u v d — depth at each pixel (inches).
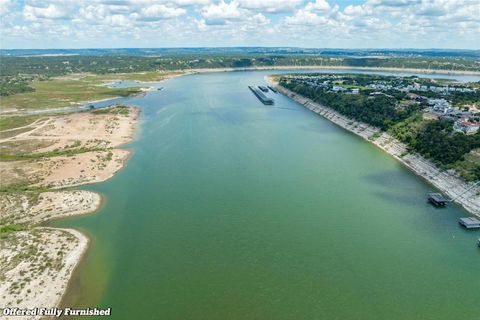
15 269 3093.0
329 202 4421.8
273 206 4298.7
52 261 3233.3
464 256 3417.8
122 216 4077.3
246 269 3201.3
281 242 3590.1
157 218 4025.6
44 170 5255.9
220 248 3496.6
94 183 4933.6
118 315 2714.1
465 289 2997.0
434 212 4215.1
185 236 3688.5
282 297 2881.4
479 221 3907.5
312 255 3395.7
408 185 4953.3
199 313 2728.8
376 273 3164.4
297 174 5280.5
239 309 2765.7
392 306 2805.1
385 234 3754.9
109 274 3139.8
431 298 2893.7
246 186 4842.5
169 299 2864.2
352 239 3656.5
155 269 3203.7
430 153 5472.4
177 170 5393.7
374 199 4520.2
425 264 3294.8
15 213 4082.2
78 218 4045.3
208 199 4461.1
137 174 5241.1
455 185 4677.7
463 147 5157.5
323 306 2797.7
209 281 3053.6
